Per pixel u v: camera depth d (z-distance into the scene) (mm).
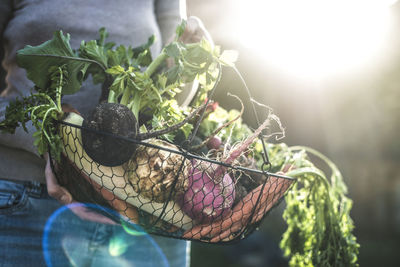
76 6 1208
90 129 790
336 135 7891
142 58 1073
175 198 880
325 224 1243
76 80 997
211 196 886
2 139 1065
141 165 823
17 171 1105
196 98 1217
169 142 951
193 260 5270
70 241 1178
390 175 7898
